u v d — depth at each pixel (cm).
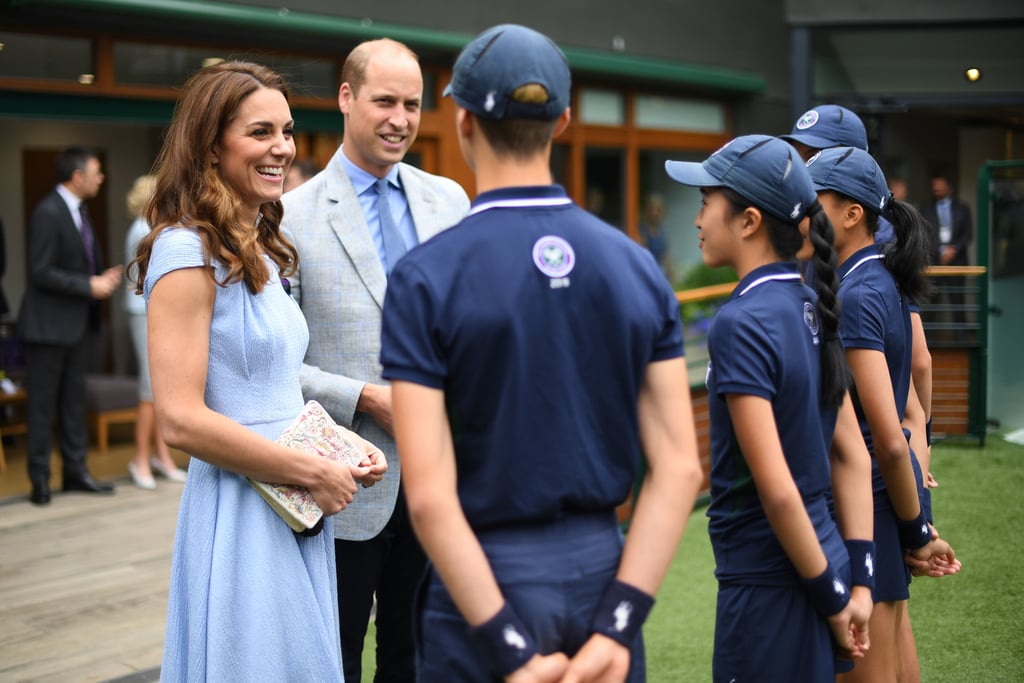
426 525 154
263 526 225
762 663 206
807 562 196
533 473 161
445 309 157
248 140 227
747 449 195
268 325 229
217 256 220
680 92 1104
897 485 242
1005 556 453
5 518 548
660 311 169
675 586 437
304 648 224
